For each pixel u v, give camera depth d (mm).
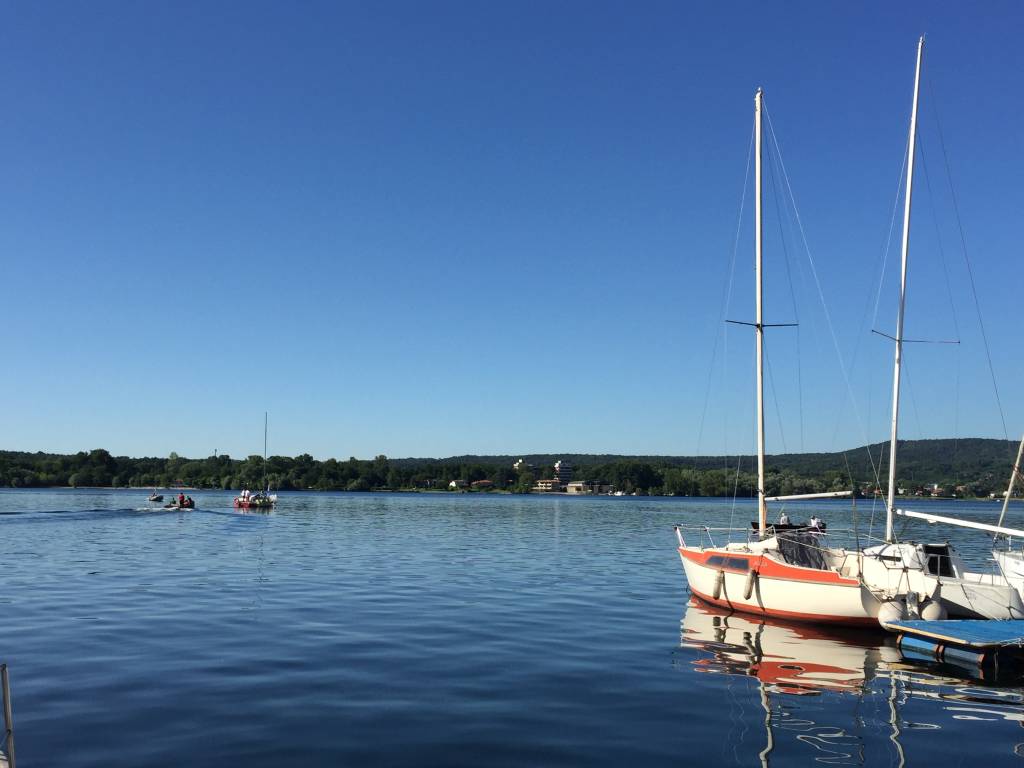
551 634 20656
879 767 11195
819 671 17094
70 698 13914
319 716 13078
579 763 11148
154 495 113625
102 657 17094
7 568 34062
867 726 13133
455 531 64000
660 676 16422
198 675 15617
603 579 32875
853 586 21422
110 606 24000
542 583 31234
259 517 82688
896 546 23359
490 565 37875
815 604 22156
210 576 31844
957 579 21672
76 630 20078
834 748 11984
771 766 11172
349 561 38750
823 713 13859
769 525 27422
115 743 11617
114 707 13406
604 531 66125
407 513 99250
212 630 20266
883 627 21016
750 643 20078
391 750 11516
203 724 12555
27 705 13469
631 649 19062
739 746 12008
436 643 19156
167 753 11227
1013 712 14062
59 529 60188
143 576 31641
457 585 30203
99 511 90125
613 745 11953
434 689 14930
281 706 13602
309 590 28047
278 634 19844
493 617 23047
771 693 15188
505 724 12867
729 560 25109
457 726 12703
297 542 50125
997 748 12070
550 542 53125
